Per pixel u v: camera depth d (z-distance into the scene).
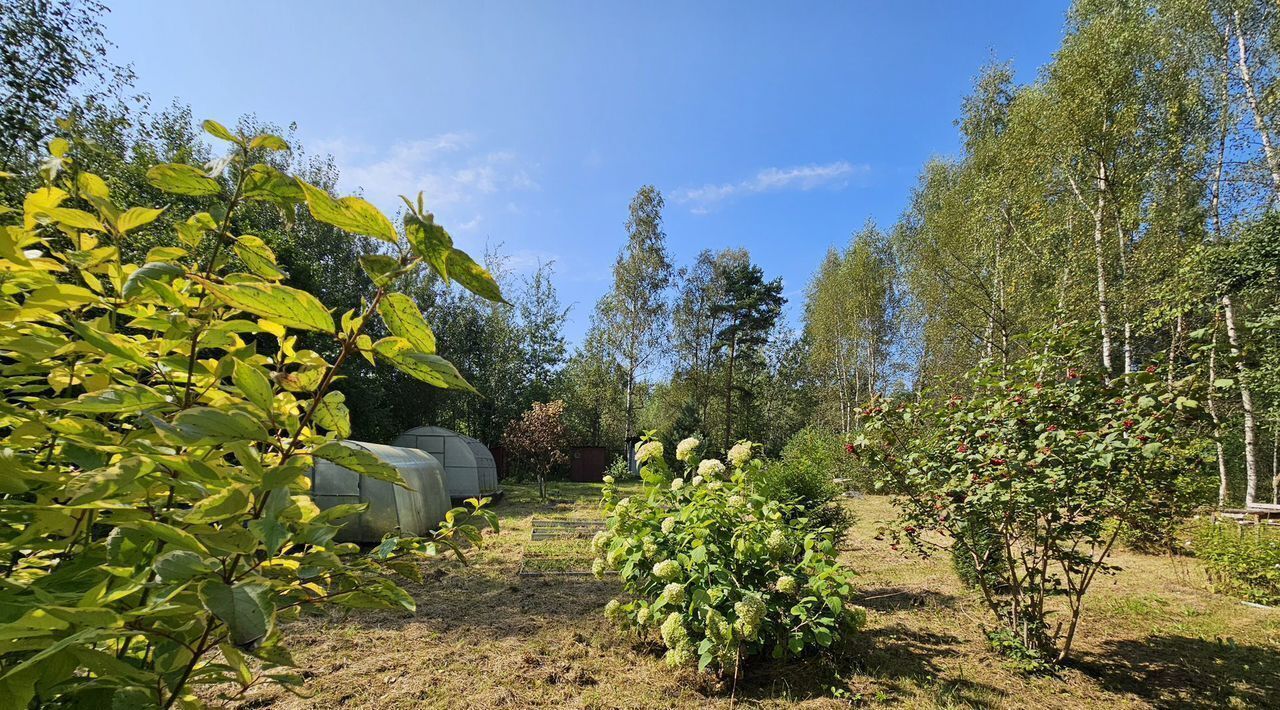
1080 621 4.70
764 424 27.97
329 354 7.00
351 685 3.35
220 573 0.70
